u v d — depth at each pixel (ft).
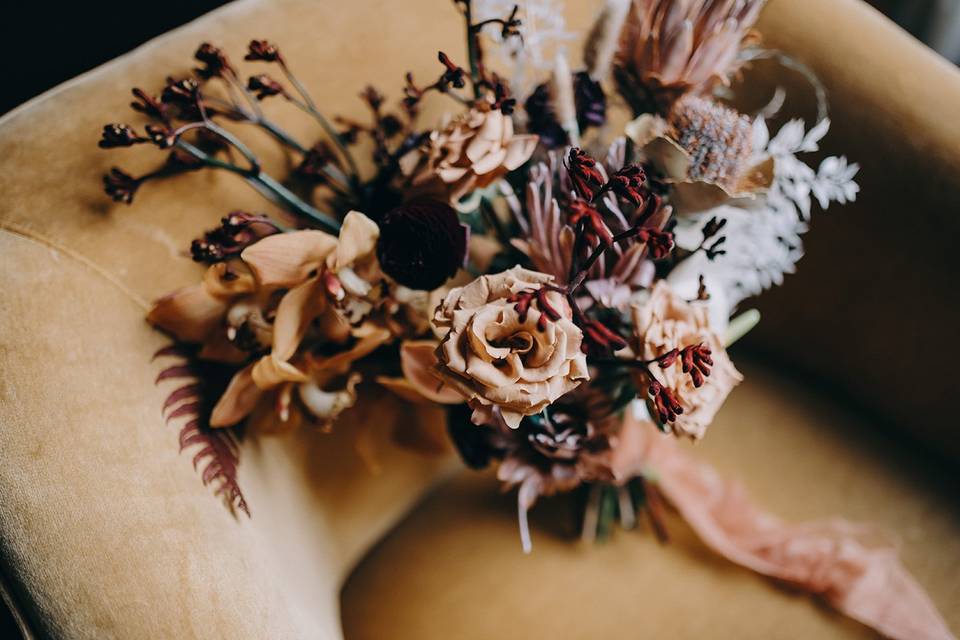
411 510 2.37
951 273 2.24
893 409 2.51
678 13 1.73
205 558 1.62
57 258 1.79
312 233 1.66
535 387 1.55
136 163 1.87
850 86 2.27
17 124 1.88
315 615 1.79
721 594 2.29
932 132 2.22
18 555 1.59
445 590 2.25
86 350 1.74
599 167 1.61
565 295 1.61
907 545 2.41
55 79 3.98
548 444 1.85
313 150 1.94
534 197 1.70
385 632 2.19
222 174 1.93
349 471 2.13
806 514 2.46
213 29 2.06
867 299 2.39
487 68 2.13
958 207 2.20
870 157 2.27
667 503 2.43
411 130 2.03
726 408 2.60
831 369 2.56
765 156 1.82
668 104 1.87
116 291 1.82
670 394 1.62
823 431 2.56
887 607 2.28
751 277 2.17
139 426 1.72
